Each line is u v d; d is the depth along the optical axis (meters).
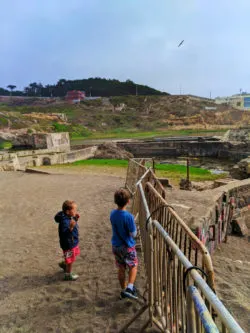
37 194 13.51
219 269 6.21
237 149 49.62
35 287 5.09
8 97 163.25
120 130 99.38
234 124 107.31
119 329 3.84
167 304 3.26
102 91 189.25
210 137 64.06
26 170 22.16
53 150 44.25
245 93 145.75
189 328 2.26
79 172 24.38
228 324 1.67
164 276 3.32
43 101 155.00
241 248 10.02
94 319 4.10
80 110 126.06
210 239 9.19
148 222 3.89
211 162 44.12
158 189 6.77
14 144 55.19
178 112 122.69
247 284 5.47
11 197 12.98
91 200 11.91
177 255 2.77
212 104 136.38
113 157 42.75
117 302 4.45
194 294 2.13
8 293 4.95
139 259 5.68
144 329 3.67
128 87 190.25
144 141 58.97
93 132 93.38
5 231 8.39
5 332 3.96
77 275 5.34
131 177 12.00
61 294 4.81
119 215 4.27
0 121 77.88
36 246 7.13
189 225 7.82
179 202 10.62
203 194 11.87
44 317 4.23
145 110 129.88
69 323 4.06
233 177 23.08
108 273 5.43
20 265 6.05
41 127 82.88
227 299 4.77
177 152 54.69
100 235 7.64
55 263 6.07
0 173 21.58
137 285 4.84
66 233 5.12
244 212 14.00
